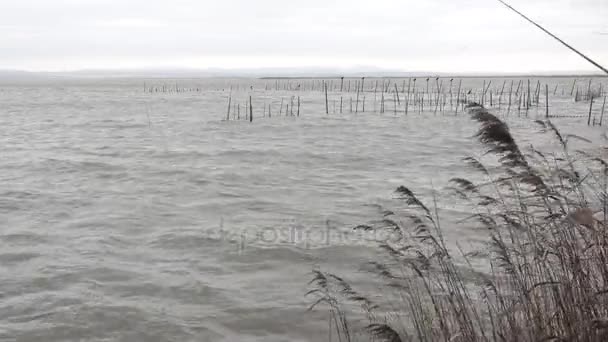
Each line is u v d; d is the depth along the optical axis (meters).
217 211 15.12
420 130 35.53
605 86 131.75
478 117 5.86
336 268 10.25
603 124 35.75
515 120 39.88
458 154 24.77
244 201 16.28
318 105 63.66
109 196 17.17
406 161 23.25
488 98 76.12
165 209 15.41
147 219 14.31
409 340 6.70
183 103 70.06
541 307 5.69
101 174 21.08
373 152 26.08
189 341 7.61
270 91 119.25
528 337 5.52
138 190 18.08
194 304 8.81
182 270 10.41
